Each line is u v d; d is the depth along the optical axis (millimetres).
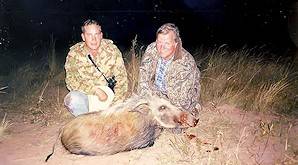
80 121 2215
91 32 2312
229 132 2617
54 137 2523
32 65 4367
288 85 3498
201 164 2209
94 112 2246
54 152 2326
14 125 2727
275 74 3875
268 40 6367
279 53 5406
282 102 3150
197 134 2574
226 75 3623
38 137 2531
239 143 2449
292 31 6418
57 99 3070
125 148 2273
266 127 2684
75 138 2203
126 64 3934
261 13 8203
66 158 2256
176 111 2211
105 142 2209
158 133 2350
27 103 3133
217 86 3369
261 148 2410
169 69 2363
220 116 2871
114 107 2195
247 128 2686
